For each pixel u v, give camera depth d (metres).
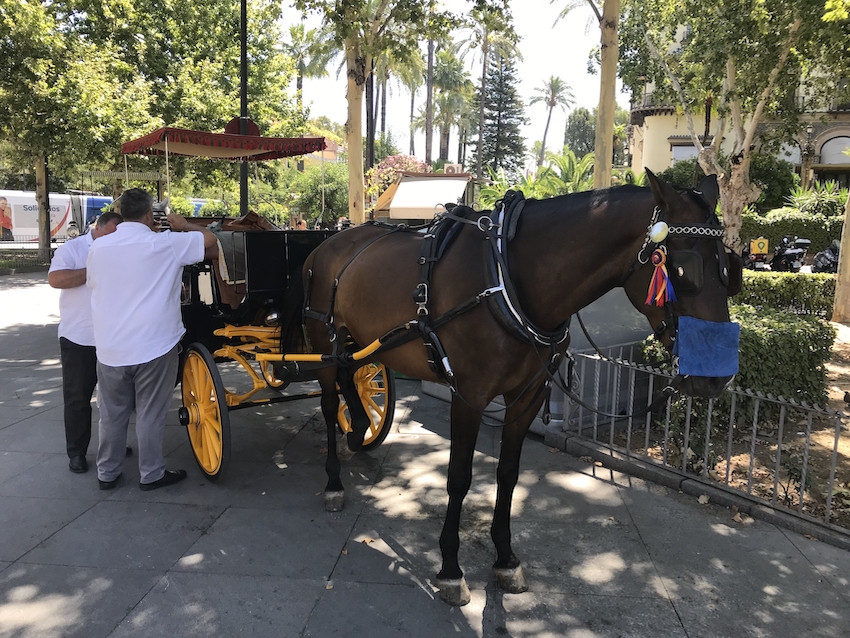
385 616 2.70
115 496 3.84
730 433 3.74
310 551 3.22
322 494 3.92
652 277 2.18
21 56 14.09
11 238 30.86
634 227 2.30
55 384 6.30
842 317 10.27
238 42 18.36
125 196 3.68
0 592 2.83
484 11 8.24
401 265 3.05
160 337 3.71
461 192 13.41
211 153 7.29
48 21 14.25
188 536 3.36
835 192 22.25
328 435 3.80
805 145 26.25
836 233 20.44
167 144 6.09
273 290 4.11
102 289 3.61
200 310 4.46
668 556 3.18
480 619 2.69
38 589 2.86
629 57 13.97
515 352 2.58
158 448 3.91
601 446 4.50
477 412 2.72
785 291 11.03
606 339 5.08
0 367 6.98
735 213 12.45
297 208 29.03
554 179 20.33
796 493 3.81
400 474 4.27
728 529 3.45
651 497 3.85
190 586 2.89
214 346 4.58
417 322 2.78
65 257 3.91
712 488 3.82
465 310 2.62
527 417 2.87
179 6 17.39
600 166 7.53
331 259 3.74
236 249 4.02
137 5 17.03
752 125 11.59
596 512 3.66
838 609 2.75
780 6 8.47
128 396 3.84
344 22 7.64
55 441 4.73
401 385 6.65
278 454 4.59
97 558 3.12
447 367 2.69
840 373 6.84
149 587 2.88
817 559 3.14
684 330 2.10
